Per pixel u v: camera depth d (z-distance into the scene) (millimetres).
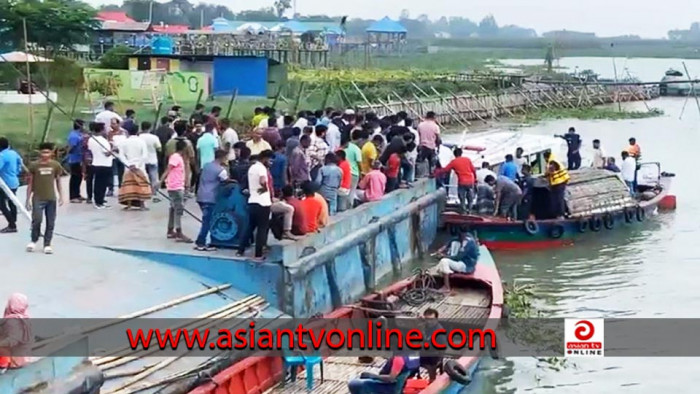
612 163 32062
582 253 26188
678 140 54031
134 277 16328
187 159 21547
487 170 27578
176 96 47250
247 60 49906
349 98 57188
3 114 37406
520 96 70938
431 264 24469
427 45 155625
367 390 13867
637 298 21688
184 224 19641
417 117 53594
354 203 21984
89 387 11102
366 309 17297
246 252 17312
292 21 95250
